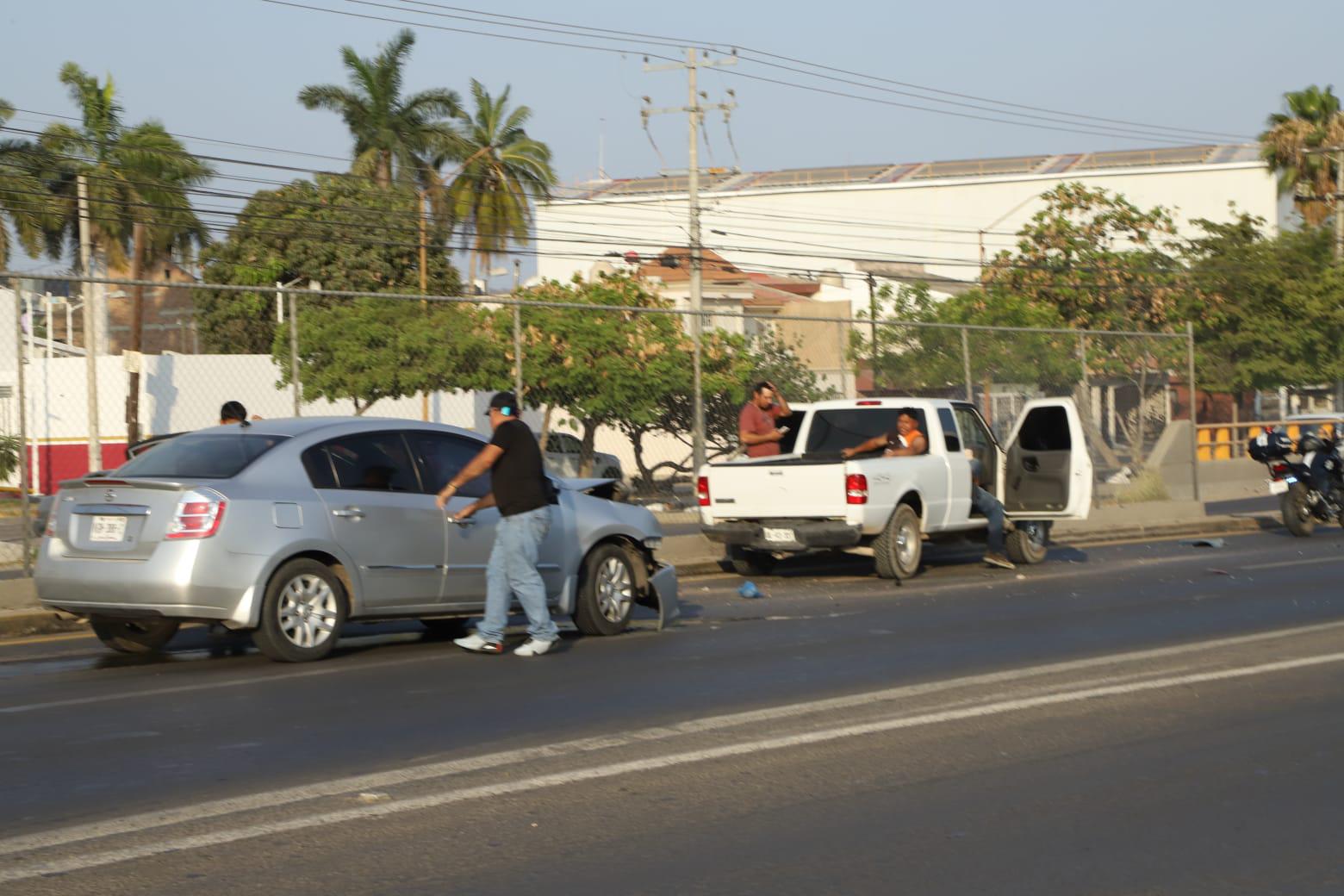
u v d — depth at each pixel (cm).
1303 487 2097
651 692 867
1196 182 7694
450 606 1052
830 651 1036
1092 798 622
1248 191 7606
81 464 2528
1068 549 1995
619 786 637
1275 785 646
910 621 1213
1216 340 4838
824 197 8300
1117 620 1195
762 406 1689
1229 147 8188
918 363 2091
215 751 704
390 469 1033
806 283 6788
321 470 995
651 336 1781
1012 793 628
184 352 5822
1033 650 1034
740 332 1928
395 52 5928
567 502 1112
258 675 930
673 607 1173
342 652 1037
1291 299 4672
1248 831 575
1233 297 4822
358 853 537
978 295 4212
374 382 1588
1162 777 659
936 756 695
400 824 575
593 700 841
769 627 1180
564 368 1692
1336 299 4656
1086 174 7856
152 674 944
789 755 698
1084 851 546
